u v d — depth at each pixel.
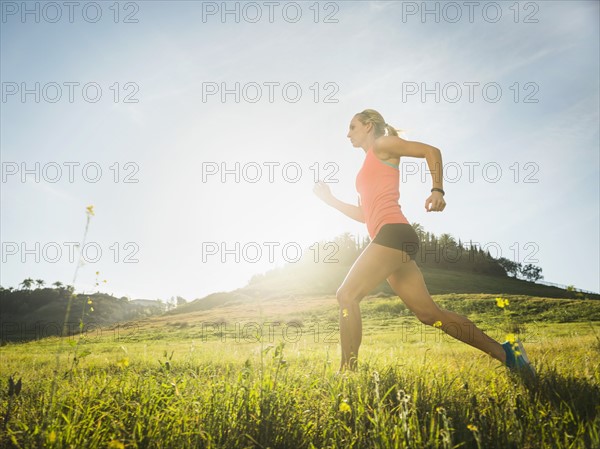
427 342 8.23
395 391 2.19
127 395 2.15
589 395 2.06
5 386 2.80
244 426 1.79
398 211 3.28
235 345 7.86
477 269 96.12
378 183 3.35
